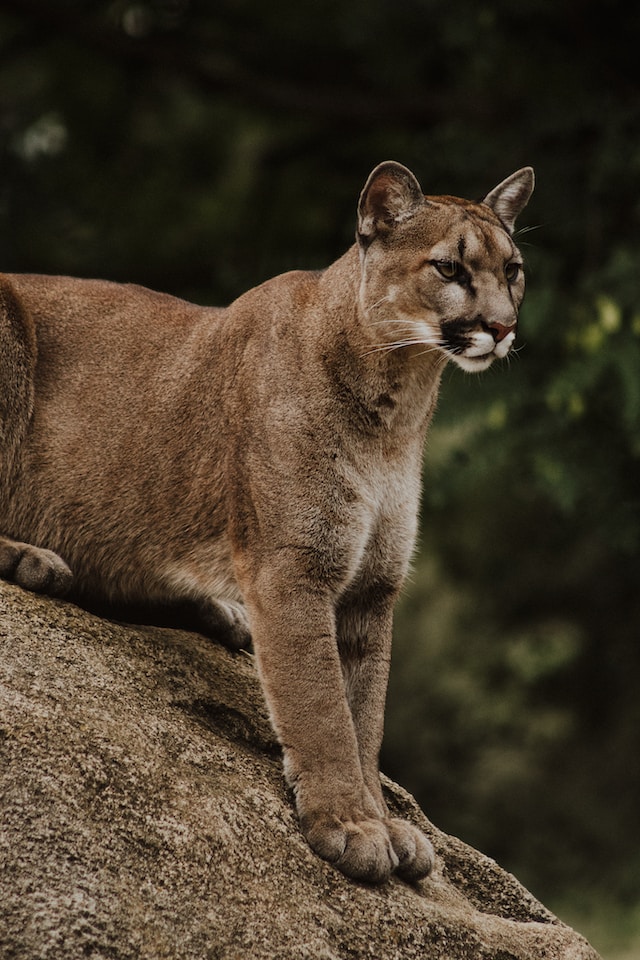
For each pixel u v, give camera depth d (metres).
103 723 7.57
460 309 8.58
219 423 8.81
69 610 8.45
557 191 18.09
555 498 18.86
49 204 21.11
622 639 29.25
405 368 8.55
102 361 9.17
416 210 8.70
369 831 7.92
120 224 22.36
